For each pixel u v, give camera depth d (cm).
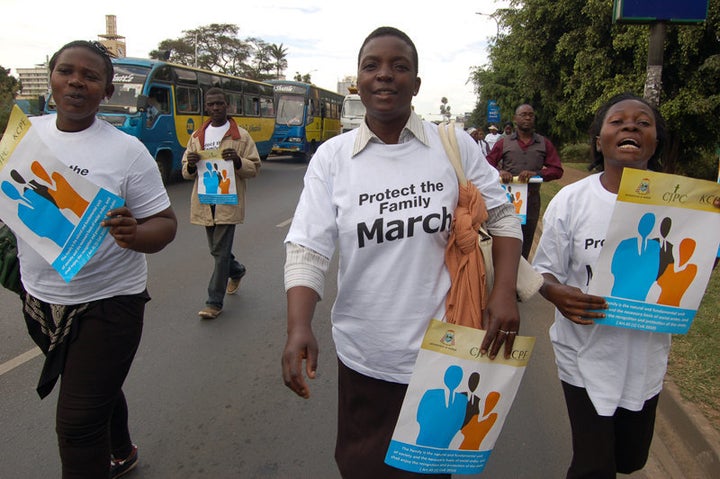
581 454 209
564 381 217
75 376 217
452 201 181
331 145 187
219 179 476
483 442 176
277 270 661
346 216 179
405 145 181
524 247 564
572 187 217
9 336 450
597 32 1117
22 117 204
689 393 339
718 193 189
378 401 189
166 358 416
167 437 316
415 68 182
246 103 1959
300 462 296
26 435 314
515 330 172
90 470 222
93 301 220
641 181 189
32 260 217
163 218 232
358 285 183
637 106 204
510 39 1582
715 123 1049
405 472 182
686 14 440
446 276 183
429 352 167
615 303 194
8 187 205
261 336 459
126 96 1322
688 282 192
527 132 557
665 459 305
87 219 206
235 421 334
